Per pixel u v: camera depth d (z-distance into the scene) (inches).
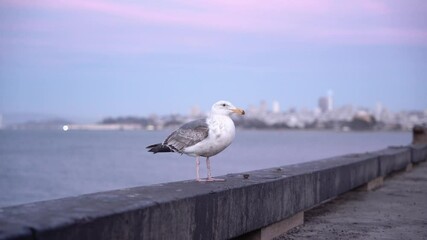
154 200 254.2
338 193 487.2
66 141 7224.4
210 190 295.6
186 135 333.1
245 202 325.4
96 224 217.2
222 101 335.3
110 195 267.0
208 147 333.4
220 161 2738.7
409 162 858.8
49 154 3511.3
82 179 1819.6
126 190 287.7
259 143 7037.4
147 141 7160.4
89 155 3410.4
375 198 561.6
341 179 494.9
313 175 426.3
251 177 374.9
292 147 5147.6
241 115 335.3
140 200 252.7
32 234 191.9
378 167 647.8
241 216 321.4
